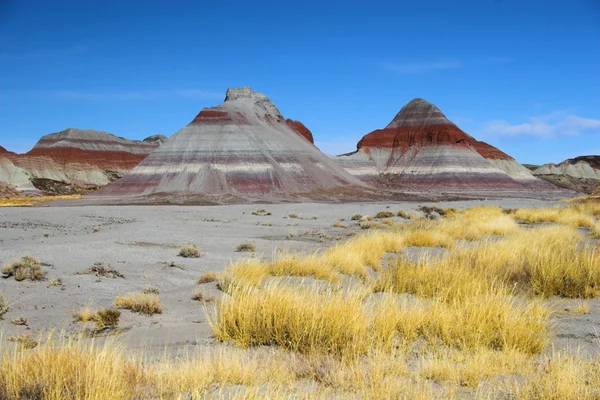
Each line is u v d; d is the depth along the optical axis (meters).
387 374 5.26
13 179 155.25
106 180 187.25
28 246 19.73
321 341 6.56
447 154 193.12
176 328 8.23
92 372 4.77
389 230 25.62
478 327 6.88
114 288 11.66
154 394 4.71
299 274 12.55
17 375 4.76
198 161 113.56
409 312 7.41
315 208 60.28
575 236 19.80
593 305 9.23
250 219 41.22
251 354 6.35
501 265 12.04
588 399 4.56
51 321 8.73
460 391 4.91
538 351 6.43
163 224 32.25
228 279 11.52
